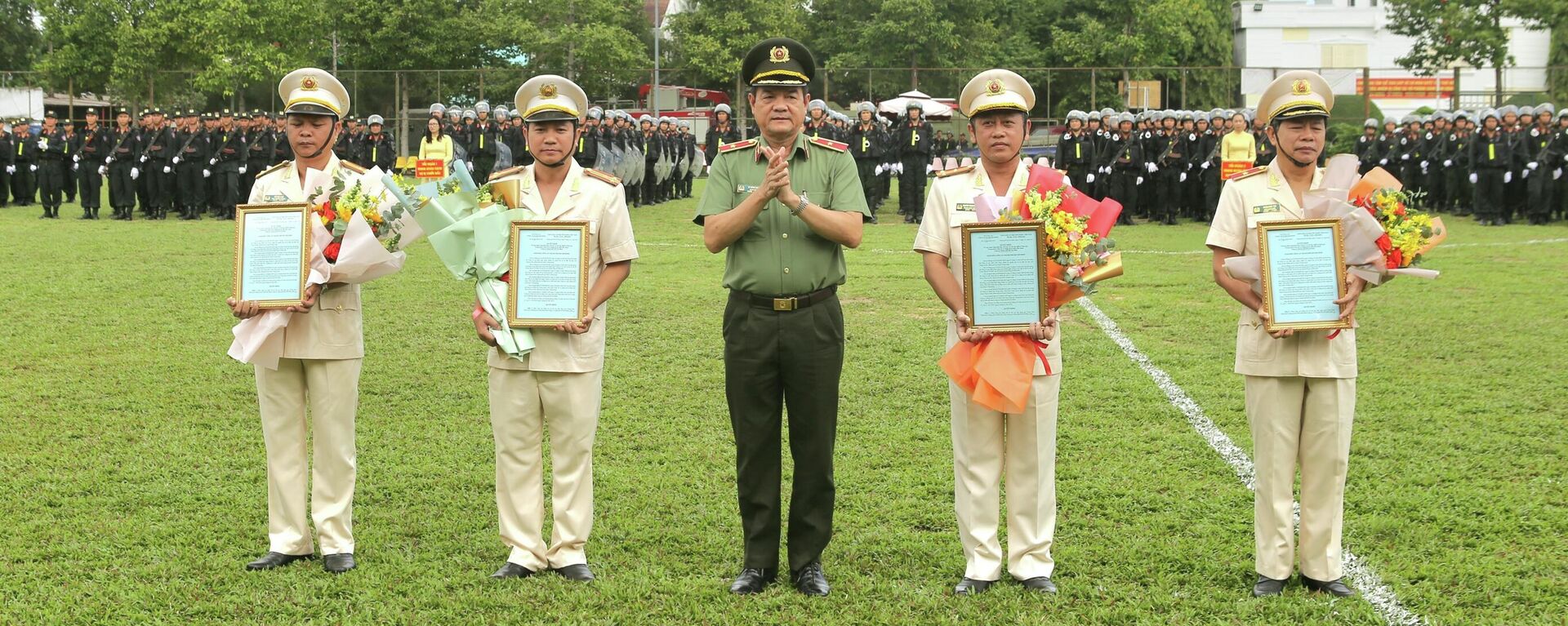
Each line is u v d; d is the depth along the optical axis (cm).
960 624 459
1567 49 4225
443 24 4334
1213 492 620
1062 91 4041
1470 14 3769
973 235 474
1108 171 2253
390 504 614
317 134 516
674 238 1872
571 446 505
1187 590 493
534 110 498
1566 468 646
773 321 482
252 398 824
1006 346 472
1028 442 490
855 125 2334
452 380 883
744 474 498
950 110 3438
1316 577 488
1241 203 495
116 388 848
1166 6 4716
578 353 499
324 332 509
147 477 650
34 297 1211
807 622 464
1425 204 2406
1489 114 2122
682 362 938
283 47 3753
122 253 1573
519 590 491
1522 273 1393
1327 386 475
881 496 620
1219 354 952
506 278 498
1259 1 5503
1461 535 554
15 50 5266
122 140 2155
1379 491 612
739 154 497
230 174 2173
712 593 490
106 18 3538
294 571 515
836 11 4838
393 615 468
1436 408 776
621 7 4444
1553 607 471
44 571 513
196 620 464
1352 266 468
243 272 497
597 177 515
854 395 833
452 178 505
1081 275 474
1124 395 821
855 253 1656
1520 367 891
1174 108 4028
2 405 800
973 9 4659
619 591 491
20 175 2466
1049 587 491
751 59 492
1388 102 4047
